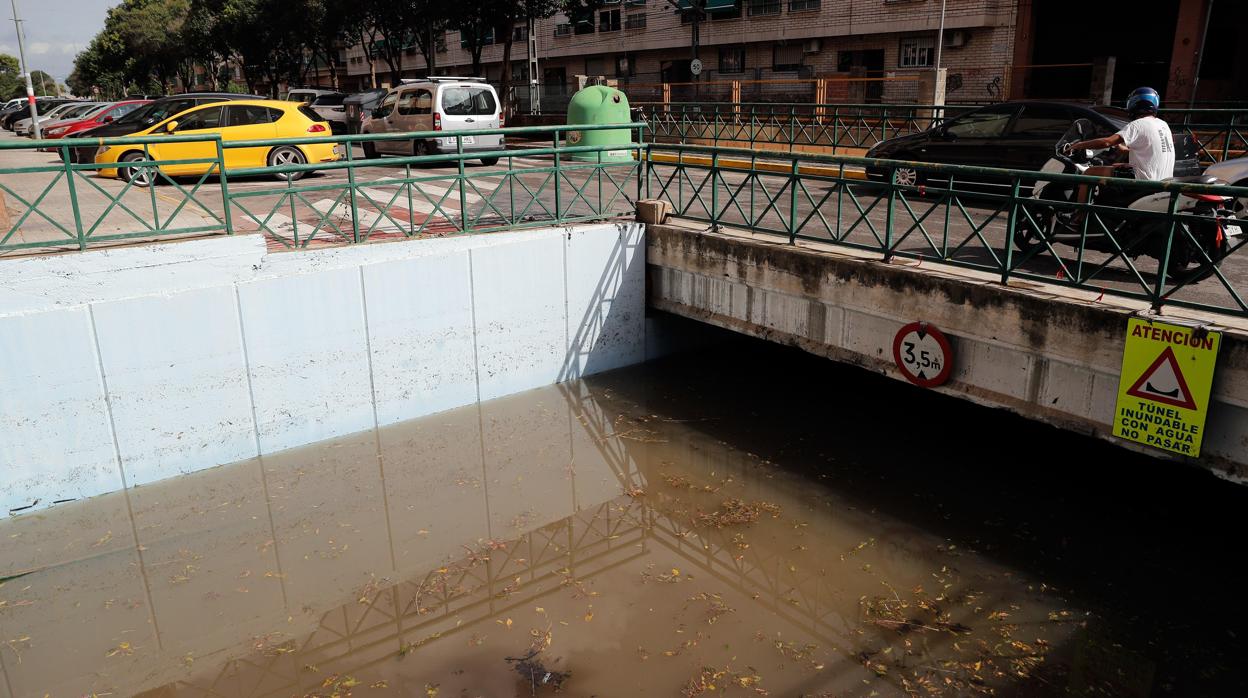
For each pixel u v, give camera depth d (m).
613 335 9.38
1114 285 6.56
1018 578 5.57
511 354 8.59
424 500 6.73
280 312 7.09
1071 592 5.39
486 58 43.72
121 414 6.51
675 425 8.14
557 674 4.66
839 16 25.70
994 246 8.17
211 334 6.79
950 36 23.36
